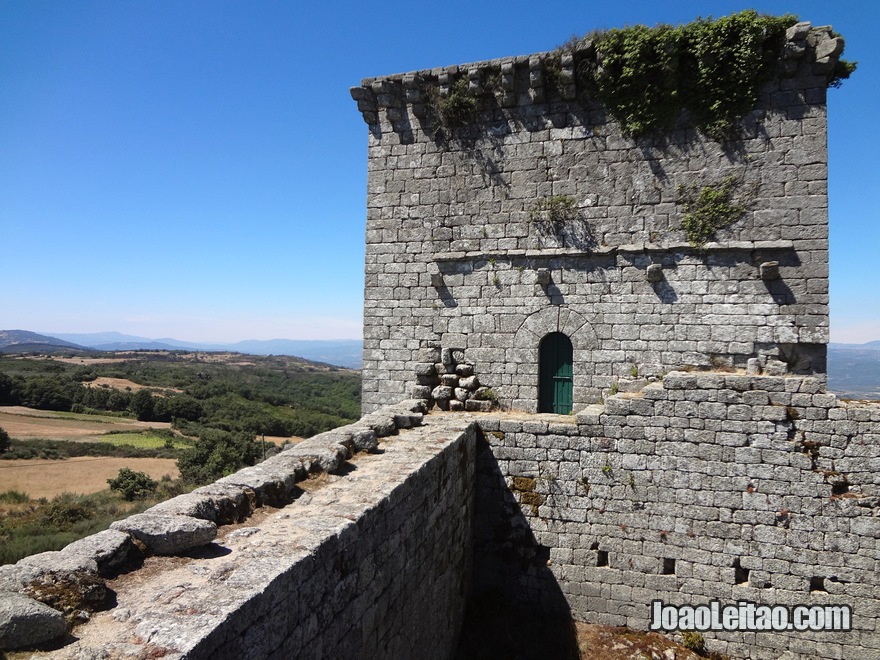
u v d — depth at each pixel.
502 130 12.98
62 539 22.89
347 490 6.72
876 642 9.44
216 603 3.76
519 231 12.84
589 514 11.05
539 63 12.19
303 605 4.62
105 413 76.69
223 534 5.21
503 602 11.37
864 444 9.50
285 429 70.88
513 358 12.84
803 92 10.84
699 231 11.44
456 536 10.10
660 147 11.81
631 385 11.86
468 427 11.20
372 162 13.95
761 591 10.03
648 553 10.68
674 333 11.63
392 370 13.73
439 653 9.00
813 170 10.78
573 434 11.17
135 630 3.43
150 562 4.47
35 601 3.35
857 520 9.52
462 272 13.27
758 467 10.05
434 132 13.46
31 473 40.78
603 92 12.02
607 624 10.90
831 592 9.66
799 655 9.82
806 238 10.81
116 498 34.47
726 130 11.28
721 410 10.27
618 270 12.03
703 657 10.14
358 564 5.76
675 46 11.17
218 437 47.75
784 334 10.92
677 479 10.52
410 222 13.66
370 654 6.11
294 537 5.10
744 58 10.87
